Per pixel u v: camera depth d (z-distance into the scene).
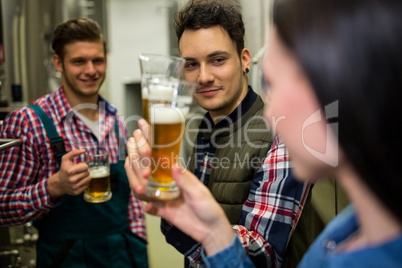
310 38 0.35
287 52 0.39
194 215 0.60
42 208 1.21
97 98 1.56
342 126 0.34
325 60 0.34
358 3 0.33
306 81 0.37
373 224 0.37
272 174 0.80
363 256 0.36
